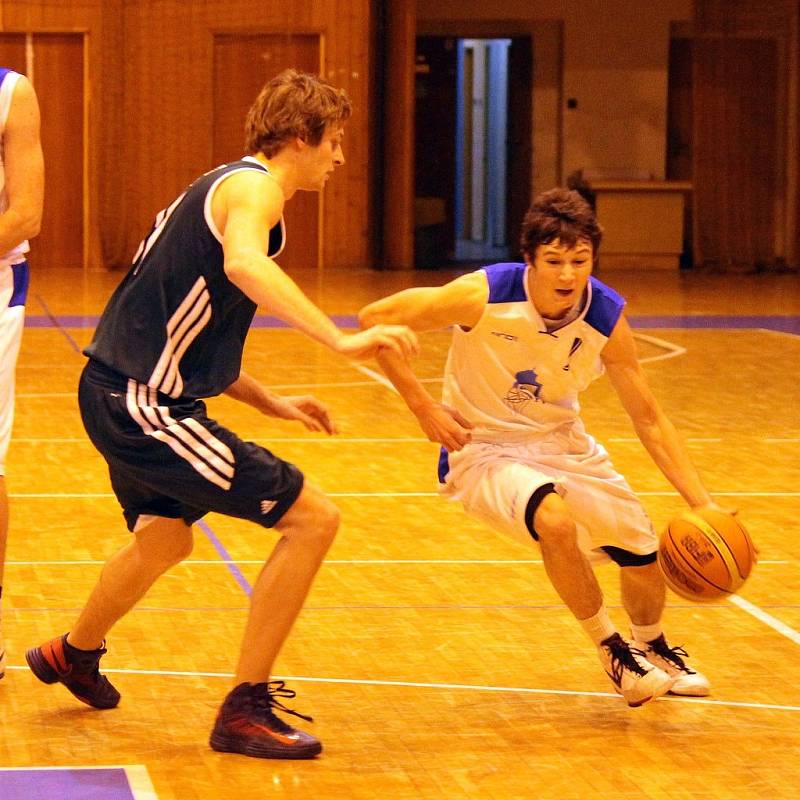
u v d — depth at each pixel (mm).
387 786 9172
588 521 10703
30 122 11055
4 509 11109
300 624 12977
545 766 9586
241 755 9695
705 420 25406
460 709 10758
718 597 10242
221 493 9398
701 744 10055
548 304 10398
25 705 10672
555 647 12398
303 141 9617
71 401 26547
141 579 10164
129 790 9000
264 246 9031
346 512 17875
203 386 9602
